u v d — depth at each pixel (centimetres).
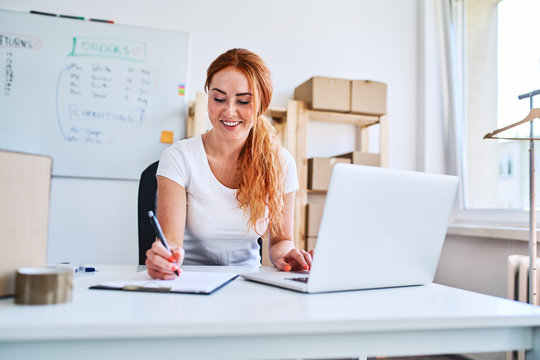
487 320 67
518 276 188
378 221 83
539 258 179
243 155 134
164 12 265
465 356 227
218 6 273
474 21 264
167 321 56
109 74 255
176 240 119
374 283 87
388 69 299
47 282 63
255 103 122
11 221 66
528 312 71
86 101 252
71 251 248
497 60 246
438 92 296
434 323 65
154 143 260
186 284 83
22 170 68
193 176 130
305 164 252
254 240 142
